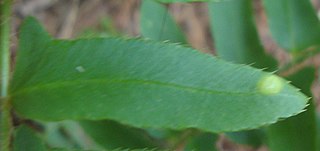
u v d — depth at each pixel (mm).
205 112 106
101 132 145
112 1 271
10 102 113
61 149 112
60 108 109
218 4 151
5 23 115
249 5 151
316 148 142
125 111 106
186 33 265
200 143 147
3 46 115
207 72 107
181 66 107
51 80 111
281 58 253
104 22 244
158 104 106
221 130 105
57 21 260
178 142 148
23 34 113
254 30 151
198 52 108
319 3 253
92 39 110
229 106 106
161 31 157
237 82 107
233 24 152
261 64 152
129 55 108
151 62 108
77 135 186
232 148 220
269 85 105
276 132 143
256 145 158
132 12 268
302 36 158
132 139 145
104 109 107
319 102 218
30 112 111
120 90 107
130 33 265
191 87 107
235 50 152
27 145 113
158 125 106
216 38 152
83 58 110
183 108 106
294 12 158
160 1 107
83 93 108
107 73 108
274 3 158
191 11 269
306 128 142
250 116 106
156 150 129
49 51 112
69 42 111
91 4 266
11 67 127
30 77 112
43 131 179
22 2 252
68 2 264
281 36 159
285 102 106
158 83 107
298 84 150
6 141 112
